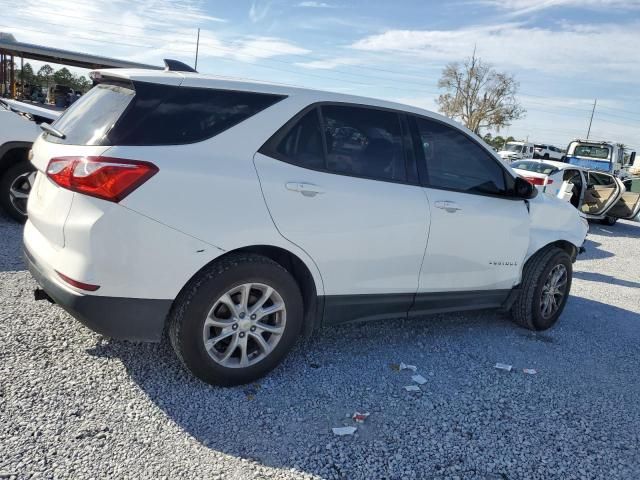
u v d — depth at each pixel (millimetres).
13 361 3229
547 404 3553
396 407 3293
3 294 4176
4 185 6125
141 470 2477
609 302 6555
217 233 2990
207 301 3021
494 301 4664
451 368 3957
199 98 3104
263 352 3334
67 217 2814
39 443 2559
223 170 3018
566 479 2777
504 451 2957
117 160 2764
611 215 14711
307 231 3295
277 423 2980
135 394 3080
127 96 3010
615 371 4293
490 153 4402
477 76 65688
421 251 3865
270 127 3246
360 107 3701
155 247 2848
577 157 22656
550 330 5133
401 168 3824
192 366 3092
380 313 3873
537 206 4902
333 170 3465
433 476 2682
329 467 2666
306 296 3510
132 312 2891
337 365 3779
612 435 3254
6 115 6008
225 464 2594
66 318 3885
